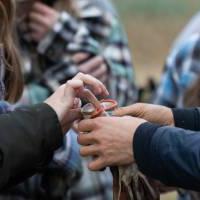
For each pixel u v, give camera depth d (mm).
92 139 2139
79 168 2844
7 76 2451
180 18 20781
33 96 3176
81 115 2191
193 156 2014
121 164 2121
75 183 3008
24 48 3314
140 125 2102
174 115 2301
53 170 2764
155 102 3604
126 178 2160
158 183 2268
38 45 3314
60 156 2760
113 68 3539
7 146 2012
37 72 3260
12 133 2033
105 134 2121
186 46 3539
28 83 3211
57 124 2098
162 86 3588
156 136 2061
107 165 2131
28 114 2086
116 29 3656
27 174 2119
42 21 3350
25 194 2770
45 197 2797
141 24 20469
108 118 2139
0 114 2158
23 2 3305
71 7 3494
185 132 2062
